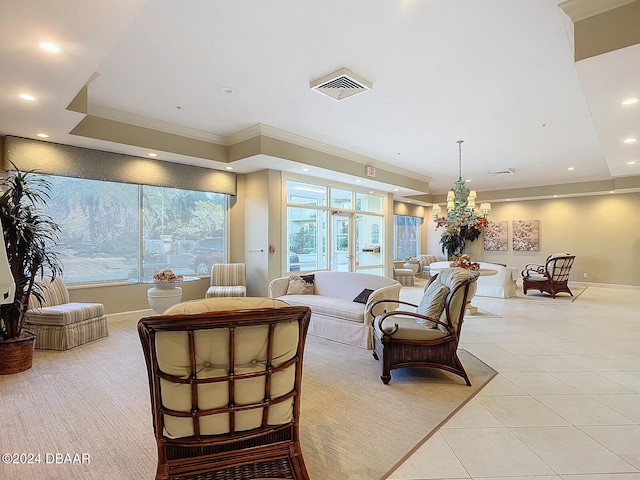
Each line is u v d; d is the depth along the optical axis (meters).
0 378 3.02
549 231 10.30
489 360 3.61
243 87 3.78
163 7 2.45
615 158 5.25
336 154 6.40
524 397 2.73
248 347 1.30
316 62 3.24
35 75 2.65
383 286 4.48
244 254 6.54
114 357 3.58
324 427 2.26
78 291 4.82
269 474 1.37
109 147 4.71
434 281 3.61
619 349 3.98
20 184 3.38
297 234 6.74
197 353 1.25
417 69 3.38
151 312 5.50
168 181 5.56
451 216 6.51
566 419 2.38
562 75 3.51
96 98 4.10
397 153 6.71
